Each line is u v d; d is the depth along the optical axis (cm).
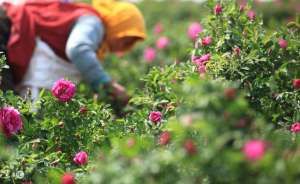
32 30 515
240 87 377
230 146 239
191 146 240
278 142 253
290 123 364
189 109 265
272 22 428
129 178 245
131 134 368
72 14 522
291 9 1427
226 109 244
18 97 395
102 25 536
